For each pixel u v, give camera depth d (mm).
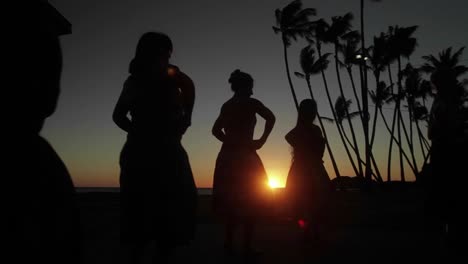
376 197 17484
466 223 4527
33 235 636
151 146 3072
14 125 680
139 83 3150
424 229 6672
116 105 3148
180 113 3205
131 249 3170
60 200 692
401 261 4230
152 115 3107
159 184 3033
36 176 668
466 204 4461
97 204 11164
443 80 4648
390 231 6562
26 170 659
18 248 618
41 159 690
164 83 3162
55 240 663
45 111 736
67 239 685
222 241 5719
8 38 676
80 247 723
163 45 3156
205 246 5293
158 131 3102
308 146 5496
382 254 4621
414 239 5738
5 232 613
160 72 3164
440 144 4598
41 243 643
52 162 712
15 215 626
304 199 5445
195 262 4246
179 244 3084
